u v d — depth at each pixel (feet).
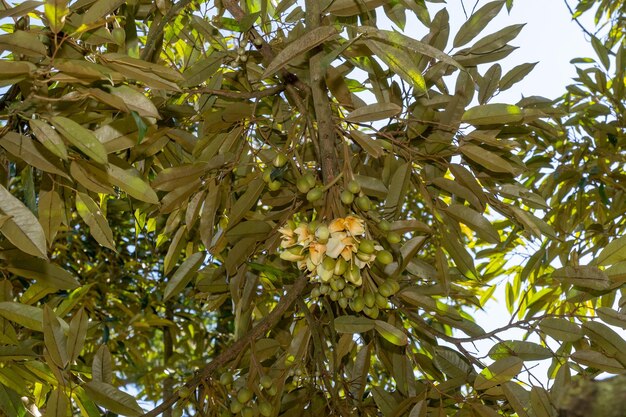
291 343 6.14
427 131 6.24
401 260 5.65
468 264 6.11
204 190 6.24
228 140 6.14
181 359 10.55
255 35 6.13
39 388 6.08
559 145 8.89
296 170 5.56
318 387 6.43
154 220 7.61
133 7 6.35
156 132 6.25
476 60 6.03
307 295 6.83
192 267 6.26
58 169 5.03
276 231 6.11
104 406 5.48
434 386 5.89
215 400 6.01
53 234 5.47
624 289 6.65
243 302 6.41
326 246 4.93
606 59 8.63
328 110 5.47
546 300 7.86
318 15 5.30
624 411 2.38
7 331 5.36
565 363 5.59
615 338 5.57
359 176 6.03
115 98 4.55
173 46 7.86
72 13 4.98
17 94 5.55
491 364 5.54
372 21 6.14
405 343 5.67
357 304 5.26
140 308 10.74
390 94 6.24
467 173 6.06
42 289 5.73
